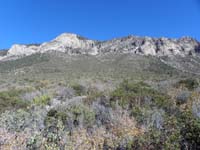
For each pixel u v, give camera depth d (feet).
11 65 368.89
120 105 36.55
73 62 346.33
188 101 37.70
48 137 24.11
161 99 38.34
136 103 37.52
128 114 32.55
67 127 30.45
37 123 31.30
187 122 21.94
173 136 20.89
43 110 39.81
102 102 39.09
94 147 23.41
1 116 33.30
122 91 44.16
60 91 68.23
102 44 588.91
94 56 403.95
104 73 237.04
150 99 38.63
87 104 38.83
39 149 22.90
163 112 32.27
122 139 23.65
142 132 24.16
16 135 26.02
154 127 24.67
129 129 25.90
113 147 23.35
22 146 23.27
